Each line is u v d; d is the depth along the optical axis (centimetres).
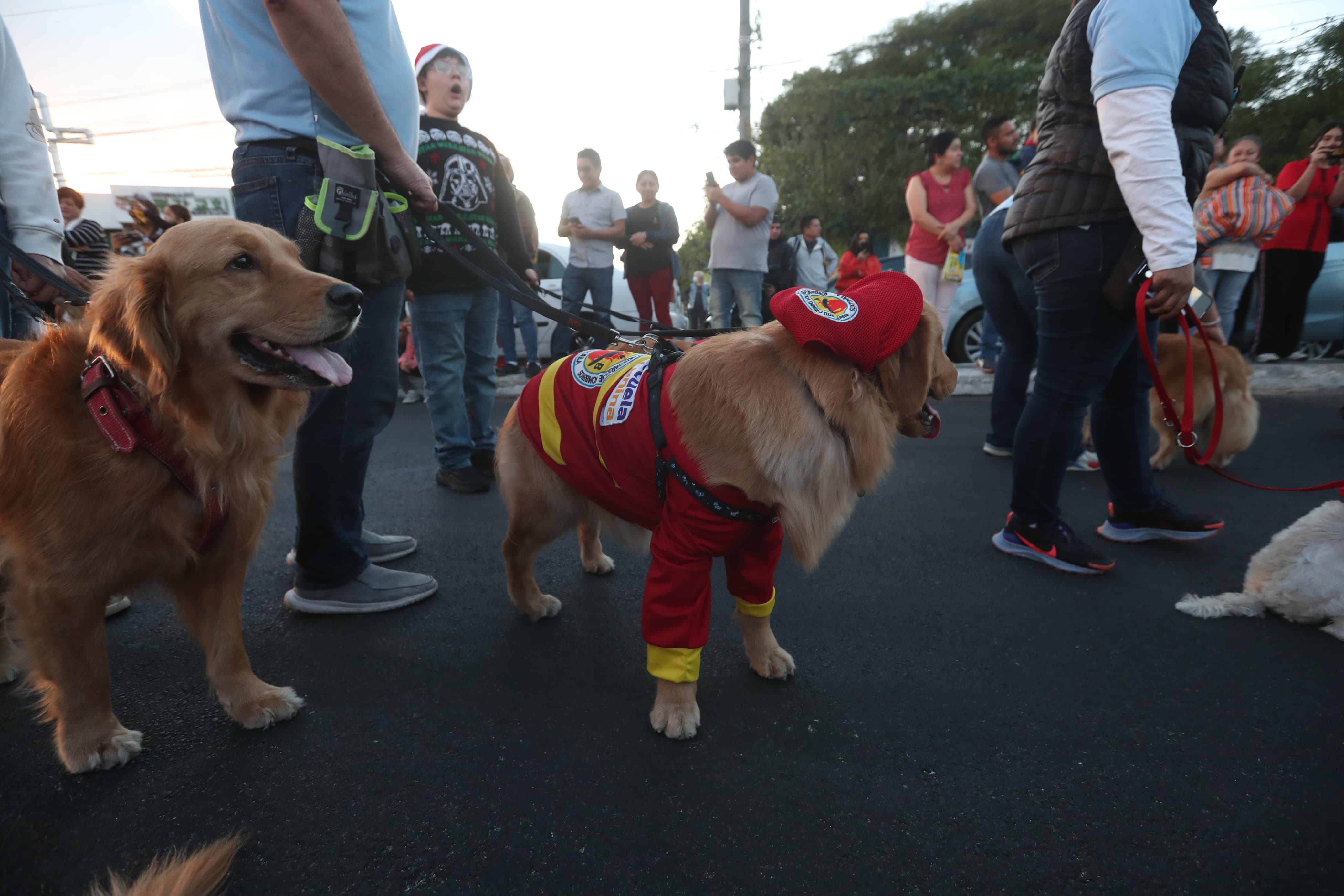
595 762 176
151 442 157
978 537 325
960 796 163
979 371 685
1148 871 141
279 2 178
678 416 180
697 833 152
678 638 180
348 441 239
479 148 389
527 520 242
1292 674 211
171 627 247
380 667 221
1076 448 287
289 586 281
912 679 212
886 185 2159
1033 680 211
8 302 267
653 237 729
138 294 150
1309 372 635
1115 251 242
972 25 2459
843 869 142
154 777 170
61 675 164
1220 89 233
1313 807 158
